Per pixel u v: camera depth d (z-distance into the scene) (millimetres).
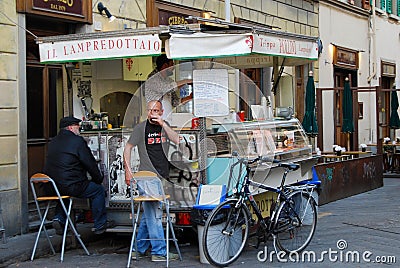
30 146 9828
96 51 8008
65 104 9367
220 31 7723
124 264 7676
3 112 9109
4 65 9141
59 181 7852
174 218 7926
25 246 8414
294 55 9047
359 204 12312
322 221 10414
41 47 8352
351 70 21625
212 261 7352
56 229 8266
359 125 21719
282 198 7953
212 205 7473
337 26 20422
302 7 18297
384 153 18391
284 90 12094
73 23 10547
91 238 9023
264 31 8141
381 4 23953
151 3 12156
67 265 7699
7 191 9125
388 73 24406
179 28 7688
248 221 7676
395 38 25219
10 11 9250
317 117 16141
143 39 7770
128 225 8234
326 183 12414
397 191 14289
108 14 10953
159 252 7723
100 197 8055
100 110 9445
